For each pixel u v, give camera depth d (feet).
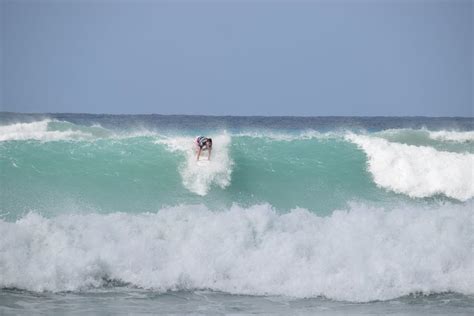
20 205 189.26
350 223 160.66
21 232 145.89
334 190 216.33
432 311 123.13
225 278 137.69
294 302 127.34
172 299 127.75
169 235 153.28
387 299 130.11
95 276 136.67
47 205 190.80
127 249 144.46
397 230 157.69
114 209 192.95
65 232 148.36
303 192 213.66
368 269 138.62
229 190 212.02
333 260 142.10
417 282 136.36
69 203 193.47
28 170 206.39
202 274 137.69
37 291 130.52
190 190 208.33
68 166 209.46
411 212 171.94
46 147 215.51
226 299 128.36
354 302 128.06
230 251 145.38
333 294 131.23
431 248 148.25
